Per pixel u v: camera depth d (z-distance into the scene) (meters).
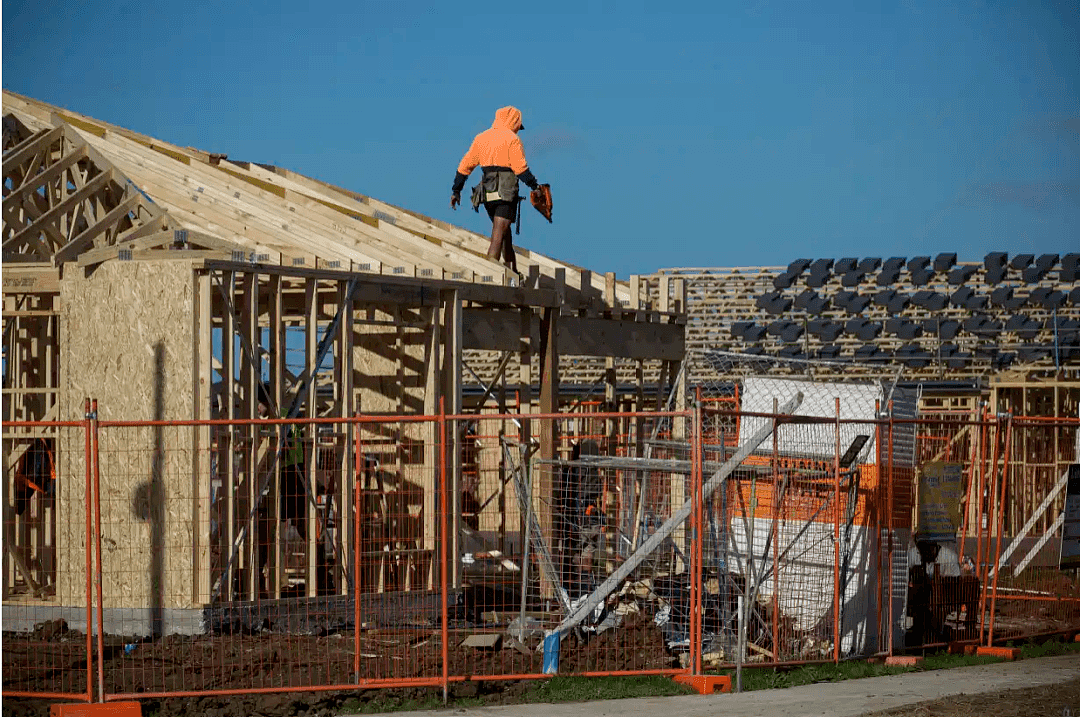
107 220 36.88
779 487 32.34
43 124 42.09
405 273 36.47
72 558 32.88
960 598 33.00
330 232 37.97
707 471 29.81
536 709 24.58
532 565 37.50
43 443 34.53
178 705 25.00
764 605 32.34
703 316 88.00
